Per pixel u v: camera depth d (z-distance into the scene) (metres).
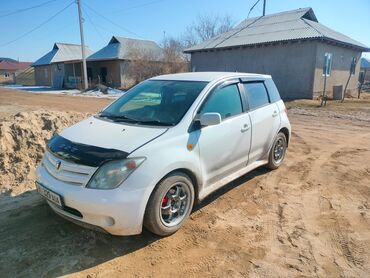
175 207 3.57
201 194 3.88
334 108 15.91
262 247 3.37
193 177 3.73
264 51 22.62
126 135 3.43
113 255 3.19
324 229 3.73
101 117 4.21
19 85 47.91
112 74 37.31
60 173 3.23
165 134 3.45
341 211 4.18
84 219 3.09
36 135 6.12
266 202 4.44
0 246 3.30
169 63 35.25
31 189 4.71
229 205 4.33
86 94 27.25
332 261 3.14
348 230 3.71
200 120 3.71
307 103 18.08
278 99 5.74
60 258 3.13
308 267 3.05
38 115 7.21
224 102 4.31
